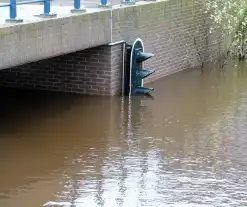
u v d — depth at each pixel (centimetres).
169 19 1313
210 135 928
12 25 861
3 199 687
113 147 865
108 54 1127
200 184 736
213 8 1474
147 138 908
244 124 984
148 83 1262
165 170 780
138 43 1168
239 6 1480
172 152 849
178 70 1381
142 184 734
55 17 970
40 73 1178
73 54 1151
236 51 1532
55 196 697
